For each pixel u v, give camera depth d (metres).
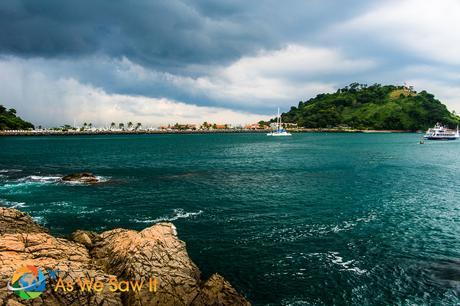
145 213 40.34
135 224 36.25
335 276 24.64
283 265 26.30
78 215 39.47
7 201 45.94
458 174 72.56
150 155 118.75
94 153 125.62
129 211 41.19
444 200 47.84
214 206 43.84
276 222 36.91
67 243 23.61
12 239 21.98
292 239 31.72
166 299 18.81
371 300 21.69
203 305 19.02
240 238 31.89
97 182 61.19
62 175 69.44
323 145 178.75
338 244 30.61
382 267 26.11
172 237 23.98
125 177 67.94
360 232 33.88
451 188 56.91
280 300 21.64
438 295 22.25
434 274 25.05
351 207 43.66
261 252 28.67
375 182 62.62
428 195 51.16
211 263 26.58
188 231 33.78
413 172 75.56
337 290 22.81
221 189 55.31
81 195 49.91
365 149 148.00
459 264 26.72
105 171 76.94
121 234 25.56
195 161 99.25
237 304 19.50
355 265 26.42
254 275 24.75
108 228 35.06
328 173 74.12
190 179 65.69
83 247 24.03
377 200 47.69
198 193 51.97
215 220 37.56
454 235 33.25
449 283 23.73
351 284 23.58
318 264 26.50
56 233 33.62
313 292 22.55
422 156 114.12
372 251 29.11
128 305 18.27
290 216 39.28
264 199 48.00
